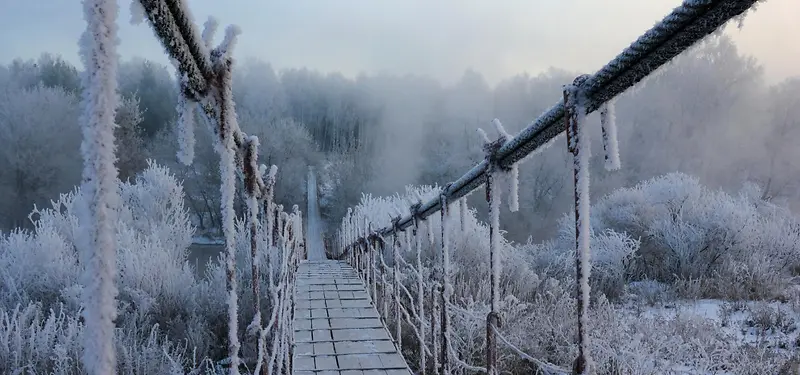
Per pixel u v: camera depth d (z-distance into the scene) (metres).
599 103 1.46
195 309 8.11
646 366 5.46
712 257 11.80
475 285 8.71
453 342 6.15
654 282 10.91
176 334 7.34
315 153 42.25
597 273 10.95
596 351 5.75
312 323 5.42
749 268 10.56
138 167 28.09
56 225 9.52
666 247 12.43
